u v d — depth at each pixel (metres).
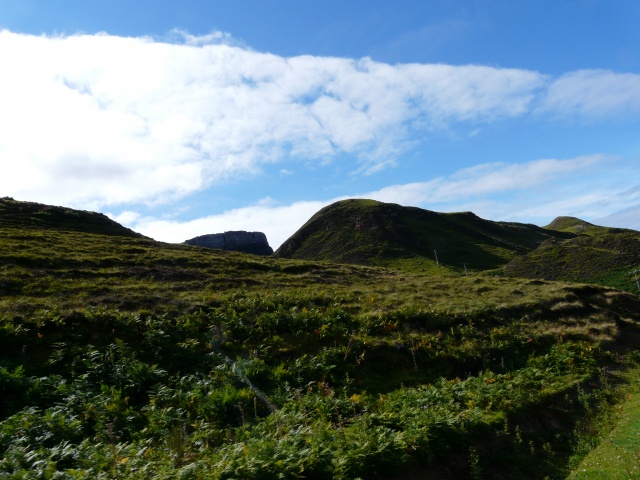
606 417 15.37
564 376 20.23
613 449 12.28
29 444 10.27
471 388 16.80
